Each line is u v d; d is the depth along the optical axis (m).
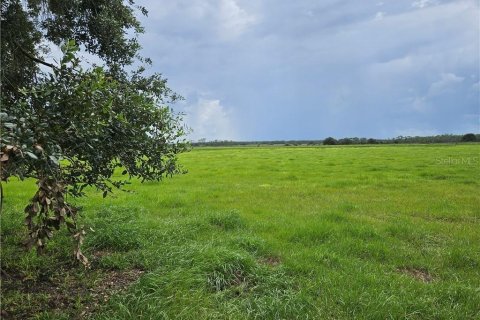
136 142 4.91
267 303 4.95
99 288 5.49
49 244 6.95
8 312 4.65
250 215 10.62
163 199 12.92
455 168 24.88
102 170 4.92
